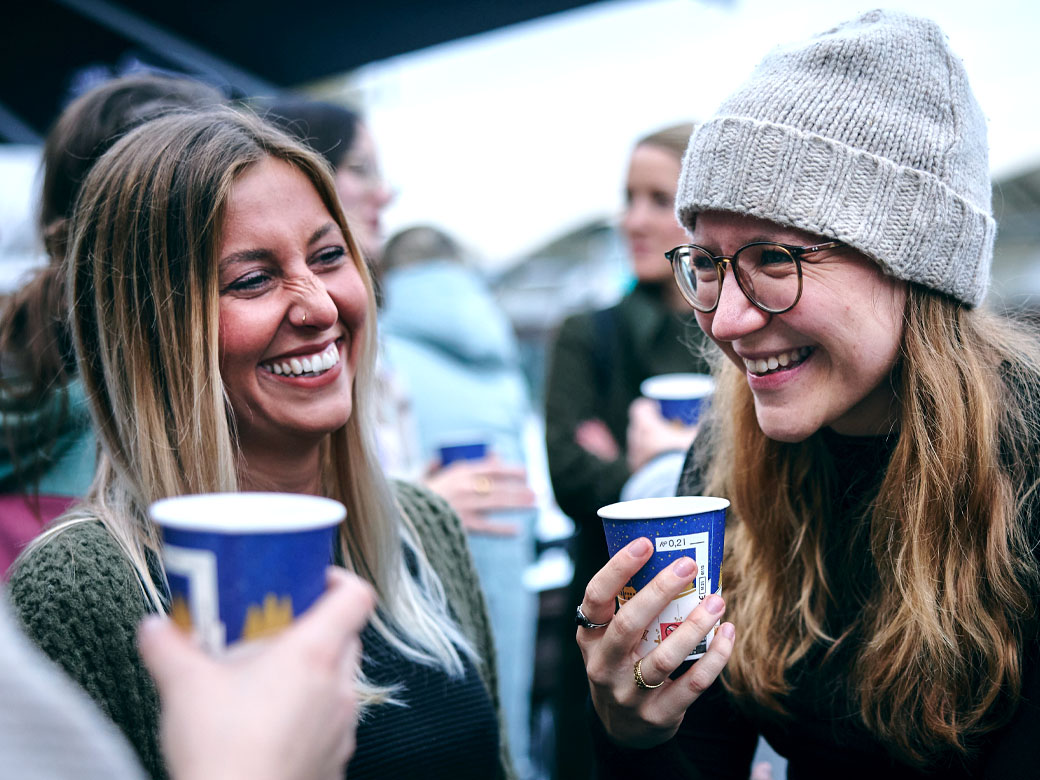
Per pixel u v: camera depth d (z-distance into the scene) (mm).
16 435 1752
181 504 899
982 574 1364
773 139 1292
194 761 730
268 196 1404
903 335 1380
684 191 1416
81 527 1353
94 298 1420
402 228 3721
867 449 1489
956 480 1356
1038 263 6012
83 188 1445
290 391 1438
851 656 1462
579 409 2879
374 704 1463
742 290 1348
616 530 1288
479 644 1822
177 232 1361
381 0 3559
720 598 1263
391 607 1600
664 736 1348
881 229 1280
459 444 2662
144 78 2125
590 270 6871
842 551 1525
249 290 1400
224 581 827
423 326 3291
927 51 1326
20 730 631
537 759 3672
